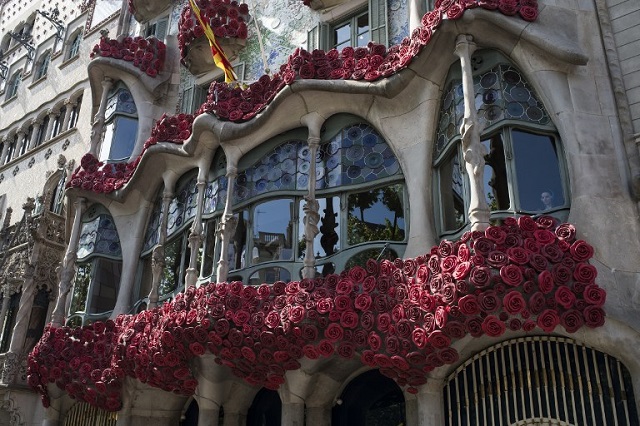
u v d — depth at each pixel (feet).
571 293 23.99
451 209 31.24
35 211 67.15
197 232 37.99
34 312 56.80
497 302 24.11
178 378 35.60
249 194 38.09
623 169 27.96
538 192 28.43
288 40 46.68
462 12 29.43
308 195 34.24
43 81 79.10
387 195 34.09
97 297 47.70
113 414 42.73
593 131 28.58
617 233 26.22
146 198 47.06
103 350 40.04
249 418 39.55
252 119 37.47
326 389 33.96
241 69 48.62
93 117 57.72
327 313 29.22
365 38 41.98
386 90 33.42
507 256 24.31
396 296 27.73
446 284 25.21
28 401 53.47
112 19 71.87
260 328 30.73
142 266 46.32
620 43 30.76
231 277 36.50
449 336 25.64
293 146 37.78
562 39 30.07
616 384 24.97
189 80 53.72
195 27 49.11
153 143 43.42
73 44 78.48
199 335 32.48
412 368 27.76
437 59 32.09
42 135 75.46
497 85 30.40
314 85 35.09
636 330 24.27
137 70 53.52
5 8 98.48
